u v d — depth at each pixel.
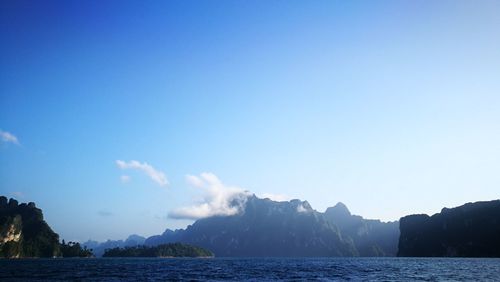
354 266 193.38
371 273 131.75
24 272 129.00
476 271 139.25
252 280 102.44
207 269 162.38
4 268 153.75
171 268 168.75
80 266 182.00
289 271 147.62
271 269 164.38
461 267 169.25
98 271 138.75
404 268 165.12
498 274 122.75
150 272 136.00
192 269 160.88
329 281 99.25
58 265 193.38
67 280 97.38
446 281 97.00
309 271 147.00
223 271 147.12
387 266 188.12
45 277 107.00
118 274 122.75
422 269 155.75
